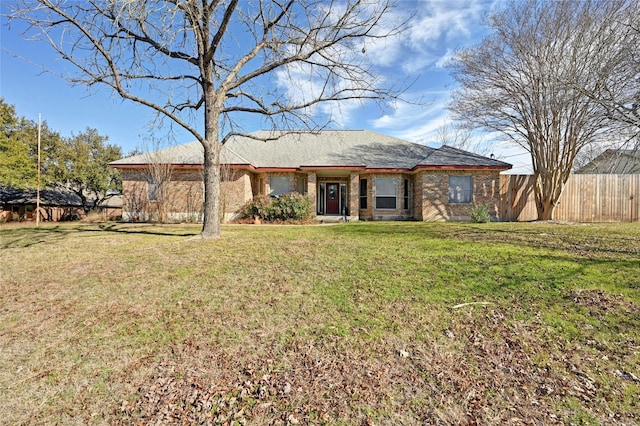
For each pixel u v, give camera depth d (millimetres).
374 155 18250
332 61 9188
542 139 14609
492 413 2176
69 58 7590
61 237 9734
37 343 3219
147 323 3596
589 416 2131
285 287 4684
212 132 9109
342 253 6875
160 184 15867
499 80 14875
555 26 12680
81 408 2307
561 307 3793
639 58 8141
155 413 2240
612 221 15320
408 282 4789
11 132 23438
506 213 16062
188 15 7492
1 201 25000
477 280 4793
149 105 8117
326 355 2918
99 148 28844
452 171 15977
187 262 6199
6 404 2359
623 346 2975
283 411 2232
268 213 15516
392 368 2717
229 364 2807
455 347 3031
